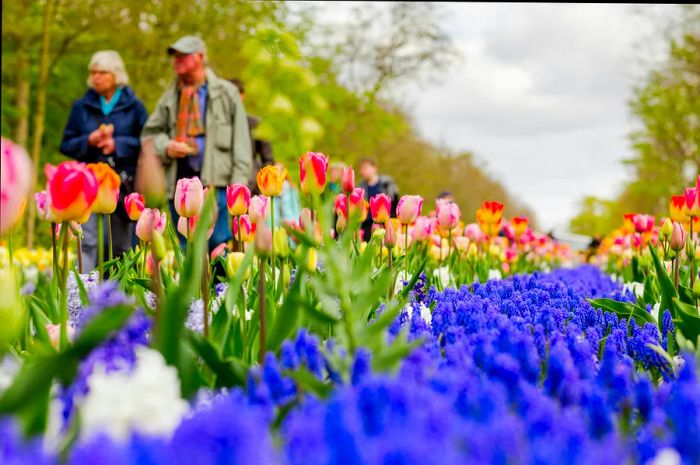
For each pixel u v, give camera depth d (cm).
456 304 287
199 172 646
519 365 200
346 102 1973
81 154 680
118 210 641
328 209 218
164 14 1644
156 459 116
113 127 668
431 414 128
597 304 355
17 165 162
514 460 124
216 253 374
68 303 307
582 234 5897
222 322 241
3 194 161
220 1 1630
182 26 1658
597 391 175
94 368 162
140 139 674
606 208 5041
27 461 110
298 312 226
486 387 154
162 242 249
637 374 230
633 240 745
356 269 231
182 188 305
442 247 596
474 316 251
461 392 158
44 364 143
